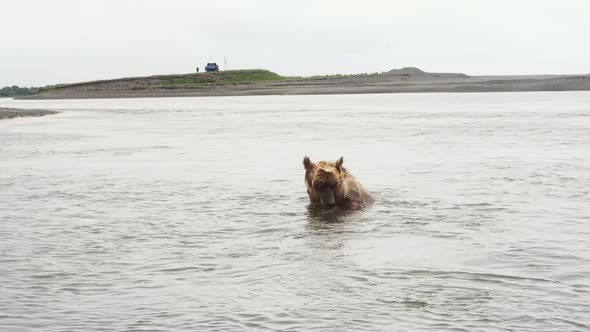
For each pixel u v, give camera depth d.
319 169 13.35
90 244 10.48
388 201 13.95
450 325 6.70
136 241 10.69
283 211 13.16
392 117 44.78
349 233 11.11
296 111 56.47
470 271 8.57
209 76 142.00
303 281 8.30
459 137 28.92
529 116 42.38
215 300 7.60
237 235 11.11
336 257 9.48
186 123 43.44
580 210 12.52
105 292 7.98
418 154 22.61
